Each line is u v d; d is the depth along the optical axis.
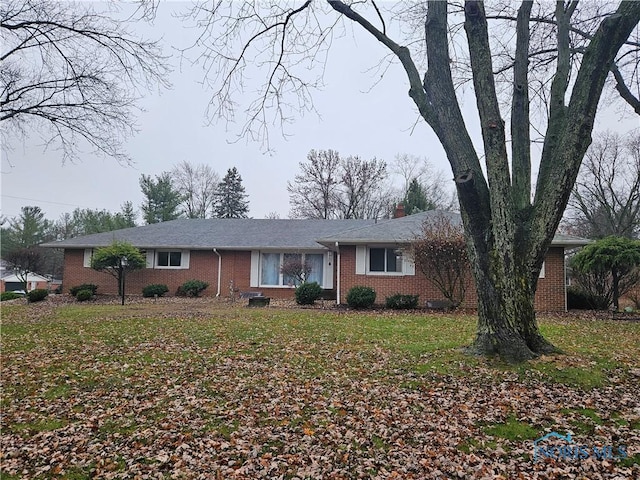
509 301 6.05
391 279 16.03
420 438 4.17
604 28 5.60
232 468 3.72
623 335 9.12
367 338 8.81
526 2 6.66
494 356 6.07
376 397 5.23
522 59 6.63
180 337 9.12
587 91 5.77
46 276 37.66
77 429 4.56
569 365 5.75
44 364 7.08
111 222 37.62
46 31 10.87
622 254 13.50
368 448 4.02
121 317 12.48
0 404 5.33
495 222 6.09
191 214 49.06
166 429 4.52
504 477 3.46
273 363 6.95
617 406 4.70
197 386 5.85
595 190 30.08
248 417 4.77
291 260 20.20
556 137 6.24
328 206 40.62
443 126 6.42
